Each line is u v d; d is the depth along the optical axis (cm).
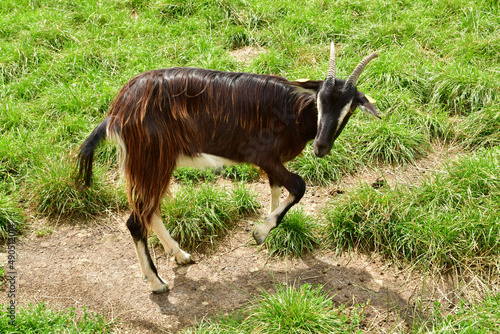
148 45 733
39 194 516
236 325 381
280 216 431
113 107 405
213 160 423
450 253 437
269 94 410
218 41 748
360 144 579
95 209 517
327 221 485
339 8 800
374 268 445
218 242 482
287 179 426
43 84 670
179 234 482
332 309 398
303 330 364
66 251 471
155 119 390
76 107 622
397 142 565
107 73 691
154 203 405
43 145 566
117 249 474
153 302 415
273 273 444
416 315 394
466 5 765
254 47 748
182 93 397
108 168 564
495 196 469
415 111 611
